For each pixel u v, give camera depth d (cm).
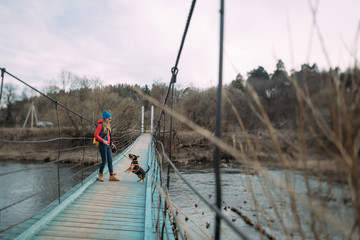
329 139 57
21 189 1415
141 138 2375
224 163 1488
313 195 59
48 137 2786
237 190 1053
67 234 264
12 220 917
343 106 56
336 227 55
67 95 3005
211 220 697
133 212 348
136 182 550
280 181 64
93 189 461
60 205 340
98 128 511
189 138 2112
